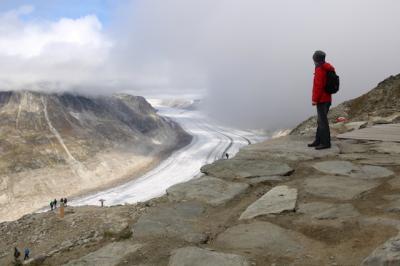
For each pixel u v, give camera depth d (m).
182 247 5.38
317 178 8.05
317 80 10.09
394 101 23.09
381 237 5.10
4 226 8.76
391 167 8.49
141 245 5.57
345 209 6.21
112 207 8.47
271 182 8.06
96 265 5.12
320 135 10.70
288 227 5.81
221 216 6.53
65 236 7.15
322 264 4.68
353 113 25.98
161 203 7.40
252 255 5.03
